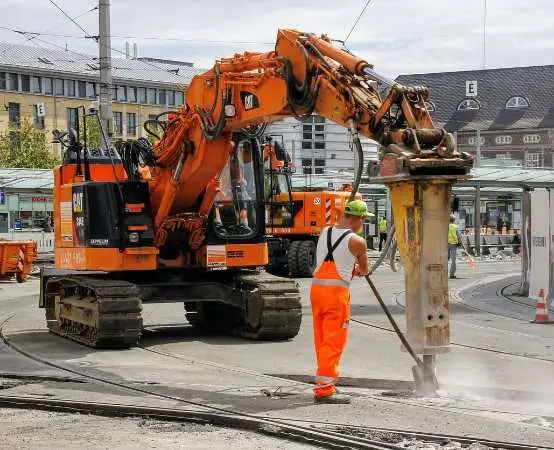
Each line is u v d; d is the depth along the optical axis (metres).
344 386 10.84
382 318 18.48
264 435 8.37
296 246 30.55
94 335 14.24
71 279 15.16
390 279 30.09
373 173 9.91
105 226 14.83
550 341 15.00
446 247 9.51
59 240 16.20
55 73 98.12
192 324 17.53
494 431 8.21
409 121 9.75
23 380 11.34
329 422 8.66
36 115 97.31
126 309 14.09
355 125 10.59
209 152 14.37
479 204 46.09
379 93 10.77
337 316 9.64
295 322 15.13
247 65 13.45
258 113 13.12
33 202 45.25
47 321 16.72
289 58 12.20
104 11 27.92
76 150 15.97
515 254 49.19
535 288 22.95
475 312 19.88
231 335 16.08
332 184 48.72
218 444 8.02
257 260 15.60
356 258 9.69
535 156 103.94
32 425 8.82
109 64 28.08
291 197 30.09
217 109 13.85
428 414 8.95
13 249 31.05
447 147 9.36
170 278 15.56
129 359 13.11
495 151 105.25
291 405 9.48
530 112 104.44
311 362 12.82
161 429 8.64
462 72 108.88
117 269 14.80
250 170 15.71
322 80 11.31
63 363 12.70
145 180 15.36
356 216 9.78
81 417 9.20
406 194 9.48
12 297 25.00
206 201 15.15
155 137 15.31
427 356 9.98
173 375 11.57
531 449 7.53
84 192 15.01
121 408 9.37
